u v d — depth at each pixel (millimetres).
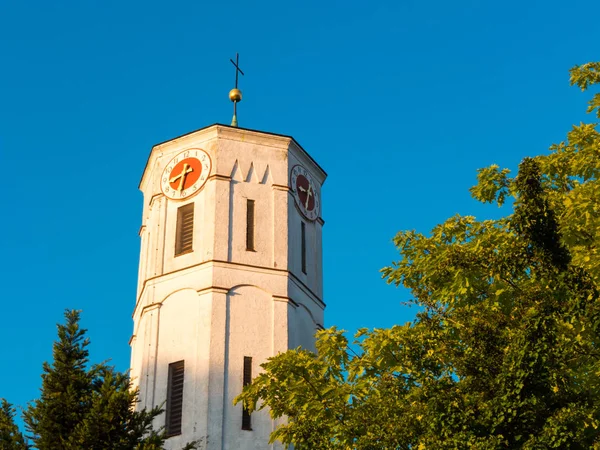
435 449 32844
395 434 34688
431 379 35094
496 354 33688
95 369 40406
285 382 40875
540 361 31562
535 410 31938
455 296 36094
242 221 63125
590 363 34094
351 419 36938
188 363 58500
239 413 56812
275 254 62688
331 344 40812
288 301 61469
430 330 36156
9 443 37938
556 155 40781
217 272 60656
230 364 58094
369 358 38719
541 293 34062
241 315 59938
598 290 31078
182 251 62875
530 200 31672
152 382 58969
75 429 37625
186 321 60094
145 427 39750
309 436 37938
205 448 55062
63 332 40750
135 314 65625
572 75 42969
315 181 69688
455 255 35688
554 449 30984
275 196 64812
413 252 39625
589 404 32500
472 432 32656
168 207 64812
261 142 66375
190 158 65500
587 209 35438
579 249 34469
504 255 33281
